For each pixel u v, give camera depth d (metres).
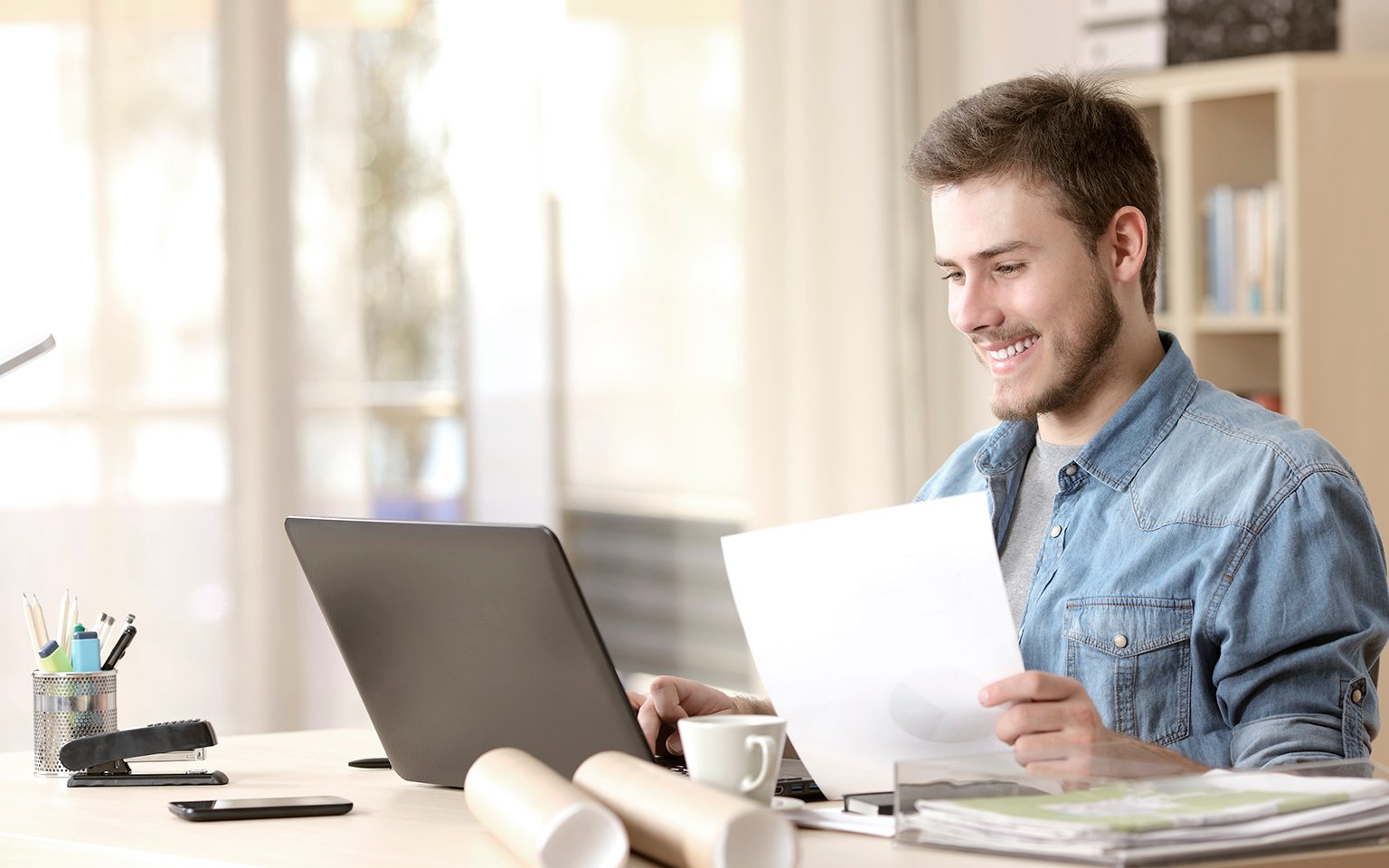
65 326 3.27
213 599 3.37
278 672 3.40
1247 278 3.40
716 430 3.97
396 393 3.73
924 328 4.20
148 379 3.33
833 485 4.04
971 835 1.10
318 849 1.21
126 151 3.31
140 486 3.31
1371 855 1.08
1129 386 1.70
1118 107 1.69
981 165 1.65
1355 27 3.66
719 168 3.96
